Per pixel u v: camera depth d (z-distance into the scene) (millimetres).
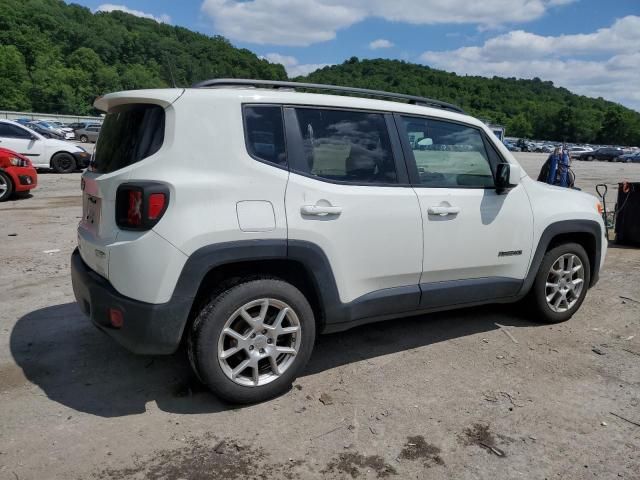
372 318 3684
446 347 4164
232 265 3188
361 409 3213
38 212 9578
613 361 3975
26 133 15273
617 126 118438
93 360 3783
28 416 3053
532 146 69562
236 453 2760
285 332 3264
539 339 4371
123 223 2949
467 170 4074
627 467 2725
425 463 2719
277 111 3279
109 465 2639
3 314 4617
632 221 8281
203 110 3041
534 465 2727
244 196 3059
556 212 4465
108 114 3510
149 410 3154
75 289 3438
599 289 5867
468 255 4004
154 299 2900
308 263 3264
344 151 3494
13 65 92188
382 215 3537
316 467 2664
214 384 3074
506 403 3324
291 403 3268
